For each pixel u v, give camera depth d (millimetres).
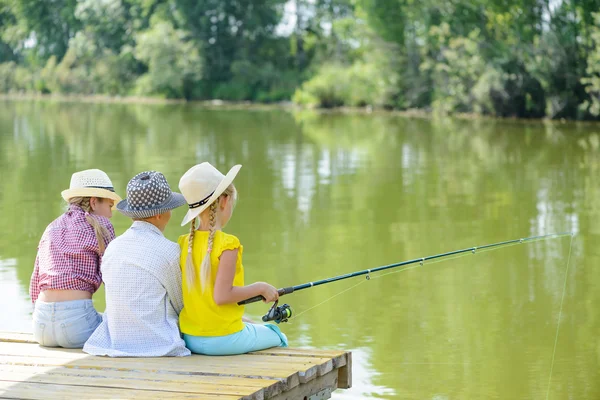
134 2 70938
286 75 60688
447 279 9727
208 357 4746
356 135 29516
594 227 12664
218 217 4730
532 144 25797
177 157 22500
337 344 7566
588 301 8773
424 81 46062
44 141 27156
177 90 64125
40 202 15195
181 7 64750
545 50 37469
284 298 9008
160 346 4762
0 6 76188
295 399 4539
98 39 71812
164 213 4867
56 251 5070
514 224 12992
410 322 8156
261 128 33031
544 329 7887
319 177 18359
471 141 26922
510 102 39156
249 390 4203
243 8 64188
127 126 34281
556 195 15805
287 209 14398
